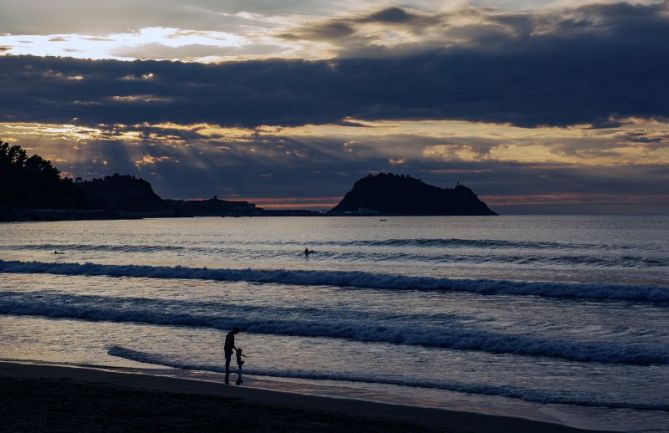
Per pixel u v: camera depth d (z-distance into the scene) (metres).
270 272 45.44
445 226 199.12
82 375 18.50
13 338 25.03
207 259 71.06
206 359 21.41
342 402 15.98
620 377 18.73
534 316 29.39
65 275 49.66
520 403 16.23
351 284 42.44
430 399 16.58
